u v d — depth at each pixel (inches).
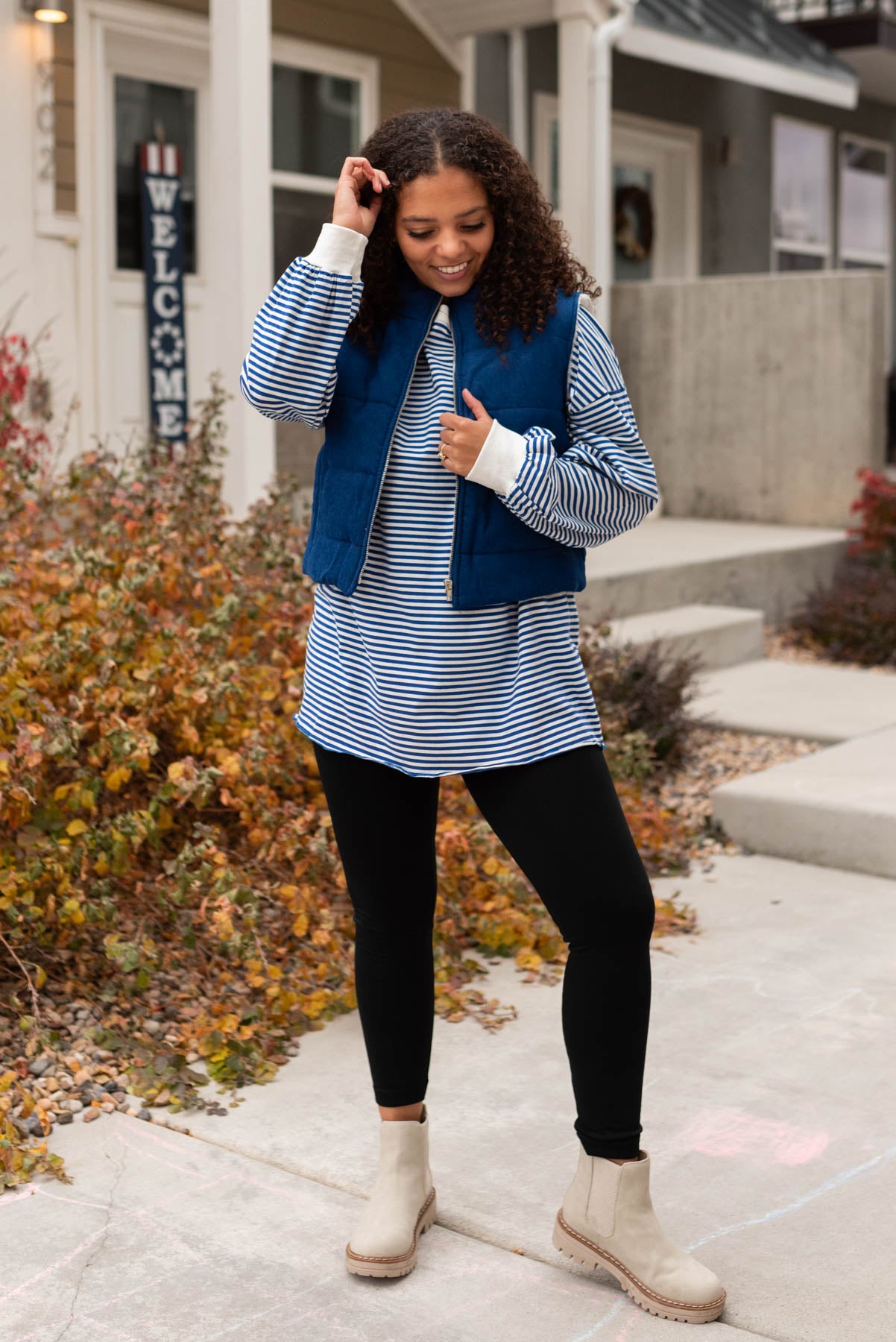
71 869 123.6
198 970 132.6
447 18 352.2
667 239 481.7
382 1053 90.4
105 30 288.2
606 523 83.5
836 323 352.2
